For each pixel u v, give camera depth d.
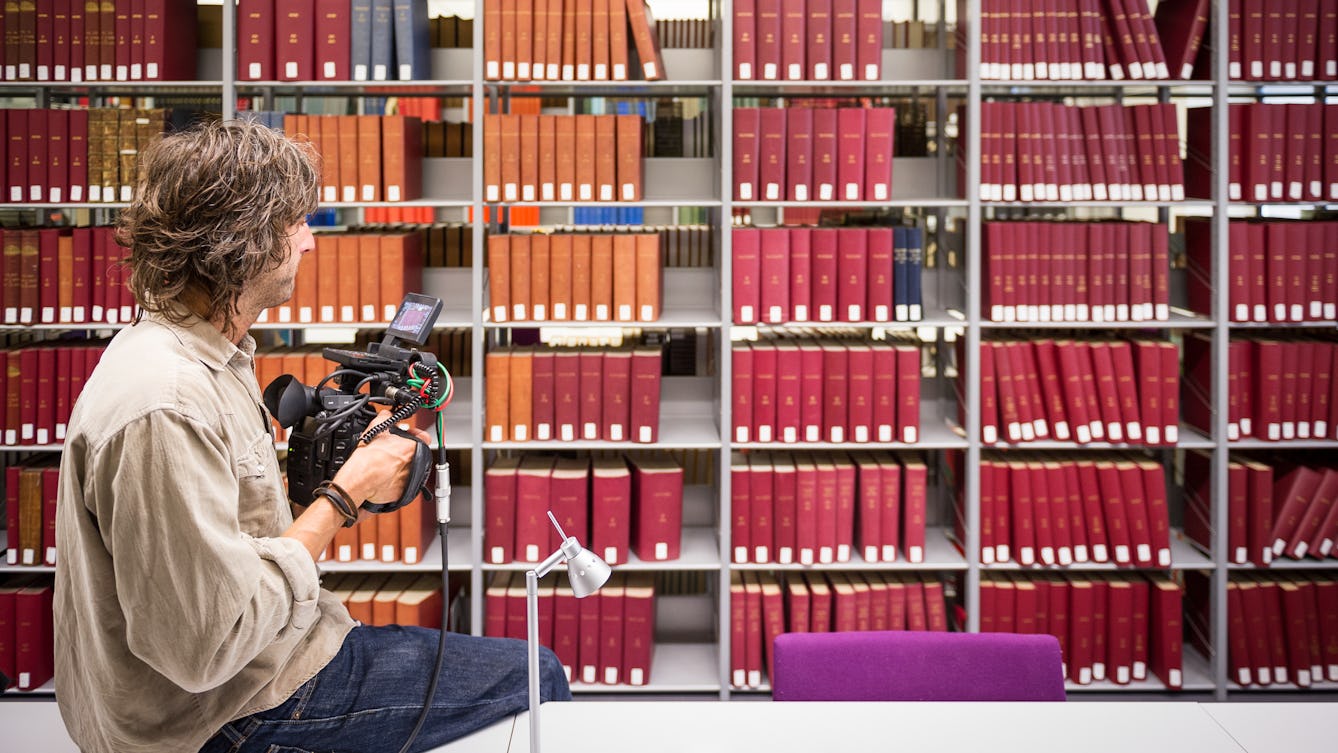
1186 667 3.76
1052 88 3.76
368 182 3.47
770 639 3.61
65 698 1.39
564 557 1.36
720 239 3.62
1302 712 1.58
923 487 3.57
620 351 3.61
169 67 3.50
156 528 1.17
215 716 1.35
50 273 3.52
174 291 1.29
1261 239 3.55
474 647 1.58
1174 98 3.80
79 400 1.27
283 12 3.44
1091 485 3.58
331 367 3.46
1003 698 1.99
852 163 3.46
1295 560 3.65
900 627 3.60
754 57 3.46
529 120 3.45
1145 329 3.85
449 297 3.85
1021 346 3.54
